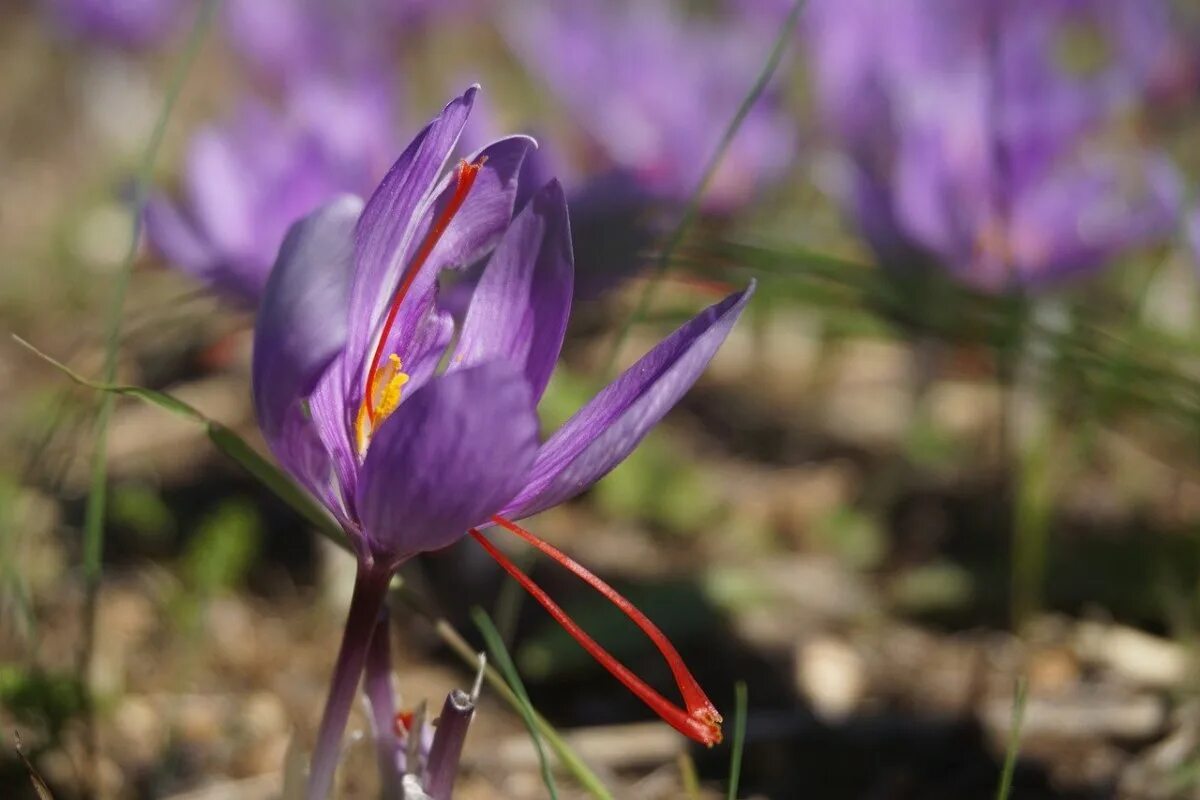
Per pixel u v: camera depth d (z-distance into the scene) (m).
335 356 0.35
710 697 0.51
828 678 0.51
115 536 0.58
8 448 0.64
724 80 0.67
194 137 0.55
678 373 0.36
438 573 0.57
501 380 0.35
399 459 0.35
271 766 0.47
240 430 0.69
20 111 1.17
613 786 0.47
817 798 0.48
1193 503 0.63
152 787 0.46
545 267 0.37
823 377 0.78
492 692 0.50
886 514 0.64
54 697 0.43
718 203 0.66
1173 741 0.48
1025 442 0.66
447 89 1.06
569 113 0.67
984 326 0.53
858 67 0.66
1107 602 0.56
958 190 0.55
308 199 0.54
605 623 0.53
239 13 0.85
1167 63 0.81
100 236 0.92
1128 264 0.75
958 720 0.49
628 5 0.68
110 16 1.05
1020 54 0.57
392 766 0.39
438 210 0.38
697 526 0.63
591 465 0.36
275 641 0.52
